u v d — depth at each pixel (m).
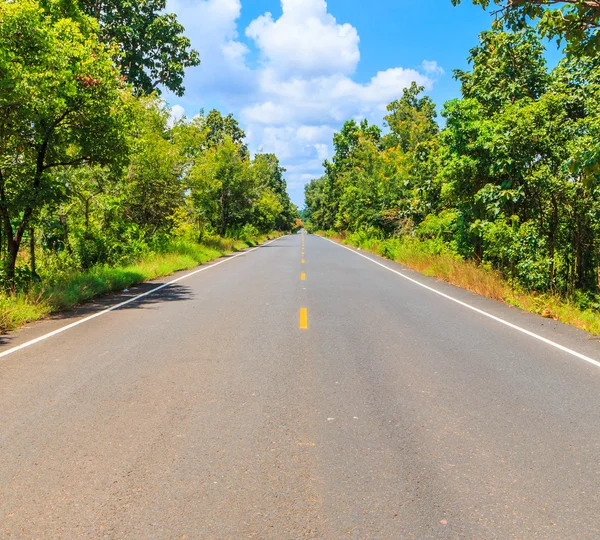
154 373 5.52
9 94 9.38
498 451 3.60
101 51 11.80
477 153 14.30
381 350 6.60
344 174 56.34
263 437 3.83
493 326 8.30
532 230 12.27
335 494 3.01
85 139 11.76
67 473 3.26
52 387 5.03
